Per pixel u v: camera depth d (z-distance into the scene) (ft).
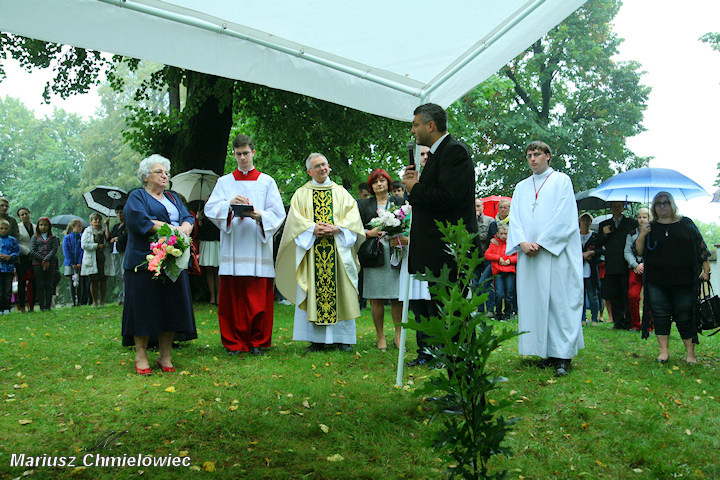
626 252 27.86
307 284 21.26
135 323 16.85
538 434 12.51
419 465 10.80
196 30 14.06
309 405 14.23
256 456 11.03
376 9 14.05
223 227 20.92
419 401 14.30
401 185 23.31
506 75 86.94
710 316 19.48
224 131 39.40
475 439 7.08
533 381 16.80
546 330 18.19
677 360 20.20
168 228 16.65
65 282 120.57
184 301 17.40
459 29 15.17
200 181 33.83
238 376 17.03
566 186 18.66
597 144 83.82
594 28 83.61
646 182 29.25
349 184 52.85
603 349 22.11
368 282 21.86
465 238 7.29
